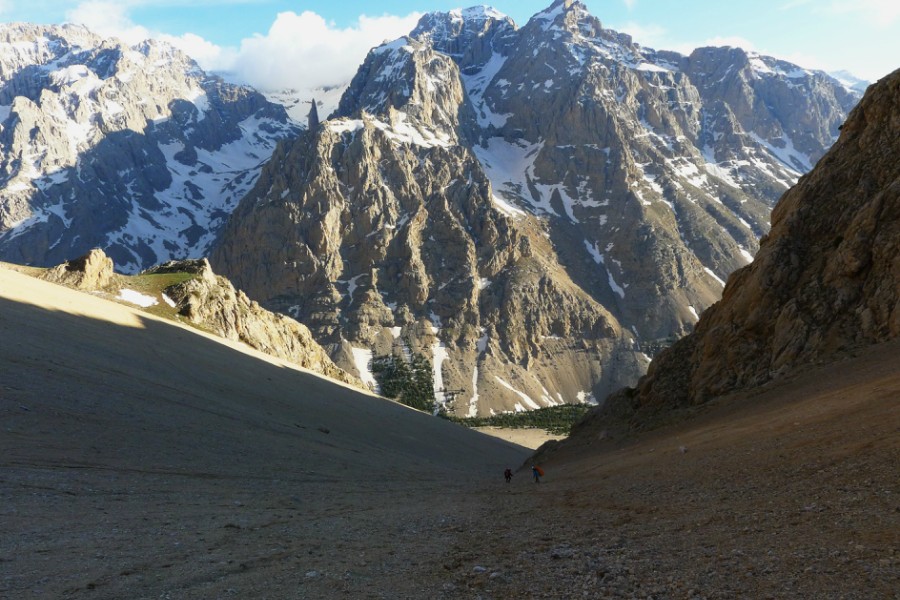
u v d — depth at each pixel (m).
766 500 19.06
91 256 120.81
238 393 70.75
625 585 13.23
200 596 12.88
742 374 57.34
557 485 38.50
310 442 56.25
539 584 13.87
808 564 12.92
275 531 20.44
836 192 61.38
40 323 60.72
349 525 22.42
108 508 22.16
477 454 111.56
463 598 13.04
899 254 50.34
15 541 16.52
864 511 15.59
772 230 66.69
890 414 23.78
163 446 36.50
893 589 11.04
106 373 50.75
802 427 28.50
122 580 13.76
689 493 23.31
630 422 66.44
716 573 13.30
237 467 37.19
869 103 62.25
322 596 13.07
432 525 22.73
